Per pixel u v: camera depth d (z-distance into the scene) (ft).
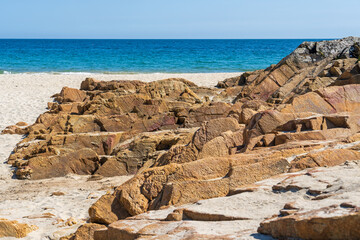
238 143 32.12
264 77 70.18
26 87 97.81
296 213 12.93
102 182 42.16
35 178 44.50
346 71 49.11
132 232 16.58
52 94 88.33
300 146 25.36
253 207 16.75
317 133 29.43
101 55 241.35
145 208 21.70
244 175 21.35
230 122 32.94
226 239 13.19
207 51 300.81
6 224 26.81
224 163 23.07
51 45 437.17
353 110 38.63
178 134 46.96
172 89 67.77
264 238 13.01
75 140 47.62
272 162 21.90
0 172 45.80
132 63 188.55
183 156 28.63
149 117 52.80
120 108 58.39
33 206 34.40
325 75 60.64
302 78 65.92
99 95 68.74
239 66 177.99
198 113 52.90
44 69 162.09
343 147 24.12
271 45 470.80
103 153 48.06
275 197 17.43
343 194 14.51
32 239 26.71
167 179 22.31
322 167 20.53
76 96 78.54
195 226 15.33
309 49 70.44
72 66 174.29
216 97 75.15
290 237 12.44
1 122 65.10
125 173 44.60
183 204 20.27
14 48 345.10
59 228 28.81
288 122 31.76
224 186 21.09
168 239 14.28
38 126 58.59
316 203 14.15
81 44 481.87
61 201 35.73
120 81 84.53
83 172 45.88
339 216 11.30
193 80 111.04
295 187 17.53
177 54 256.32
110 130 51.88
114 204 22.74
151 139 45.37
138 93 64.34
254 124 32.78
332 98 38.60
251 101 53.06
